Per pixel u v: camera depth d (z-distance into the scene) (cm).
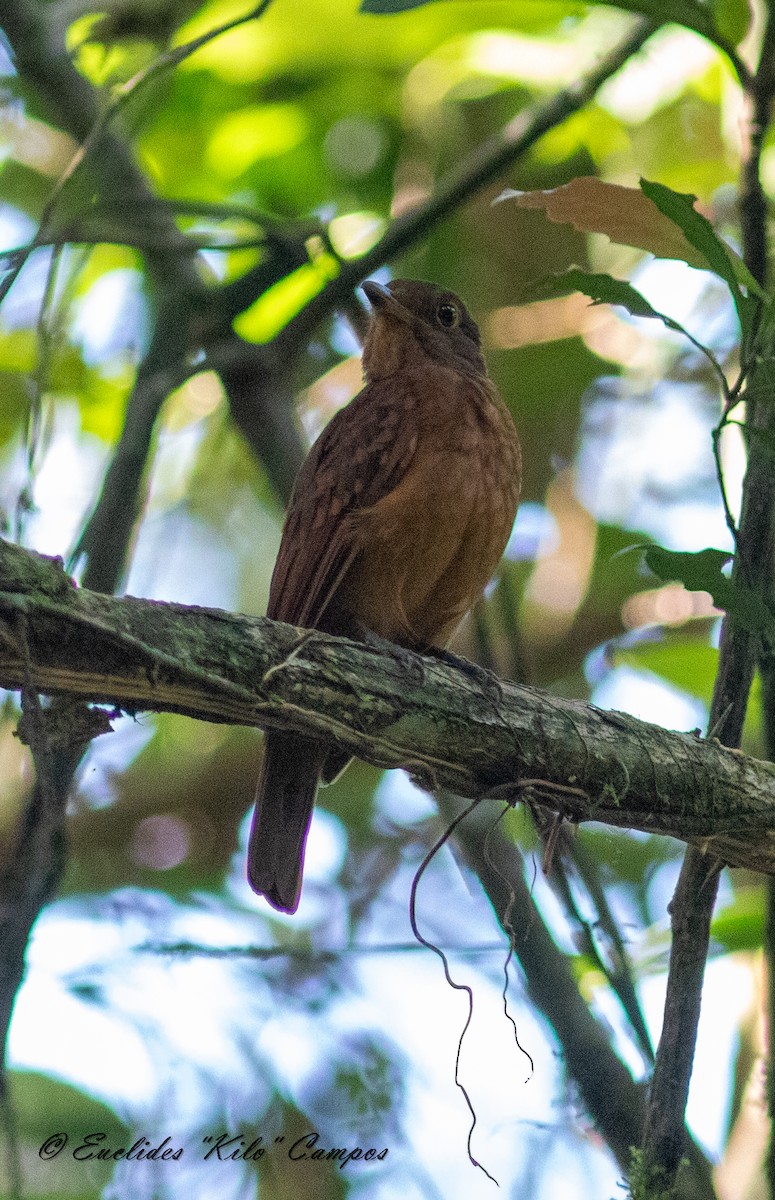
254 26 1351
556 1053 856
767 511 764
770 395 684
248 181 1460
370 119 1445
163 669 657
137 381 1023
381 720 736
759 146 810
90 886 1556
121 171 1078
